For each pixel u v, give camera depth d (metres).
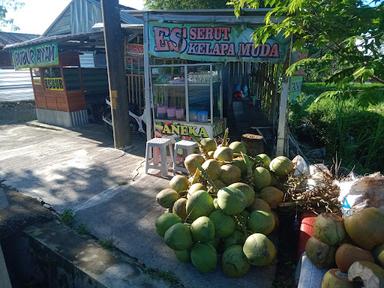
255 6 4.03
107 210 4.17
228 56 5.14
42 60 9.14
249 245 2.79
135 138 7.89
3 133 8.96
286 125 5.26
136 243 3.45
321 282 2.49
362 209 2.52
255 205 3.24
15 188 4.88
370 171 5.25
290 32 3.84
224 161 3.68
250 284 2.83
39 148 7.18
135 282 2.85
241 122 7.26
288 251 3.36
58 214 4.10
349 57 3.43
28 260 3.73
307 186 3.42
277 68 7.13
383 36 3.23
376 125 6.27
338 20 3.44
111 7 6.20
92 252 3.29
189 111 5.76
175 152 5.13
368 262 2.12
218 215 3.02
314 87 14.47
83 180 5.18
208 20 5.09
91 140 7.85
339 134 6.09
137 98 8.75
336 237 2.43
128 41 8.28
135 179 5.18
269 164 3.85
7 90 13.50
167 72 6.13
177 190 3.67
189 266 3.06
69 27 14.70
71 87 9.51
